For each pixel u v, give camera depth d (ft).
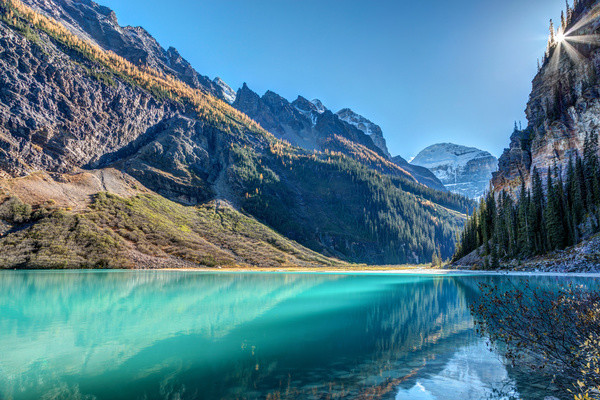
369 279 179.22
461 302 88.22
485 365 37.47
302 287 135.64
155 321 65.92
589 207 181.98
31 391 32.40
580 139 220.43
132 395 31.37
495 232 247.09
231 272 248.32
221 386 33.37
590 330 25.85
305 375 36.29
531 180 245.45
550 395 28.04
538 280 108.47
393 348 46.24
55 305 84.33
